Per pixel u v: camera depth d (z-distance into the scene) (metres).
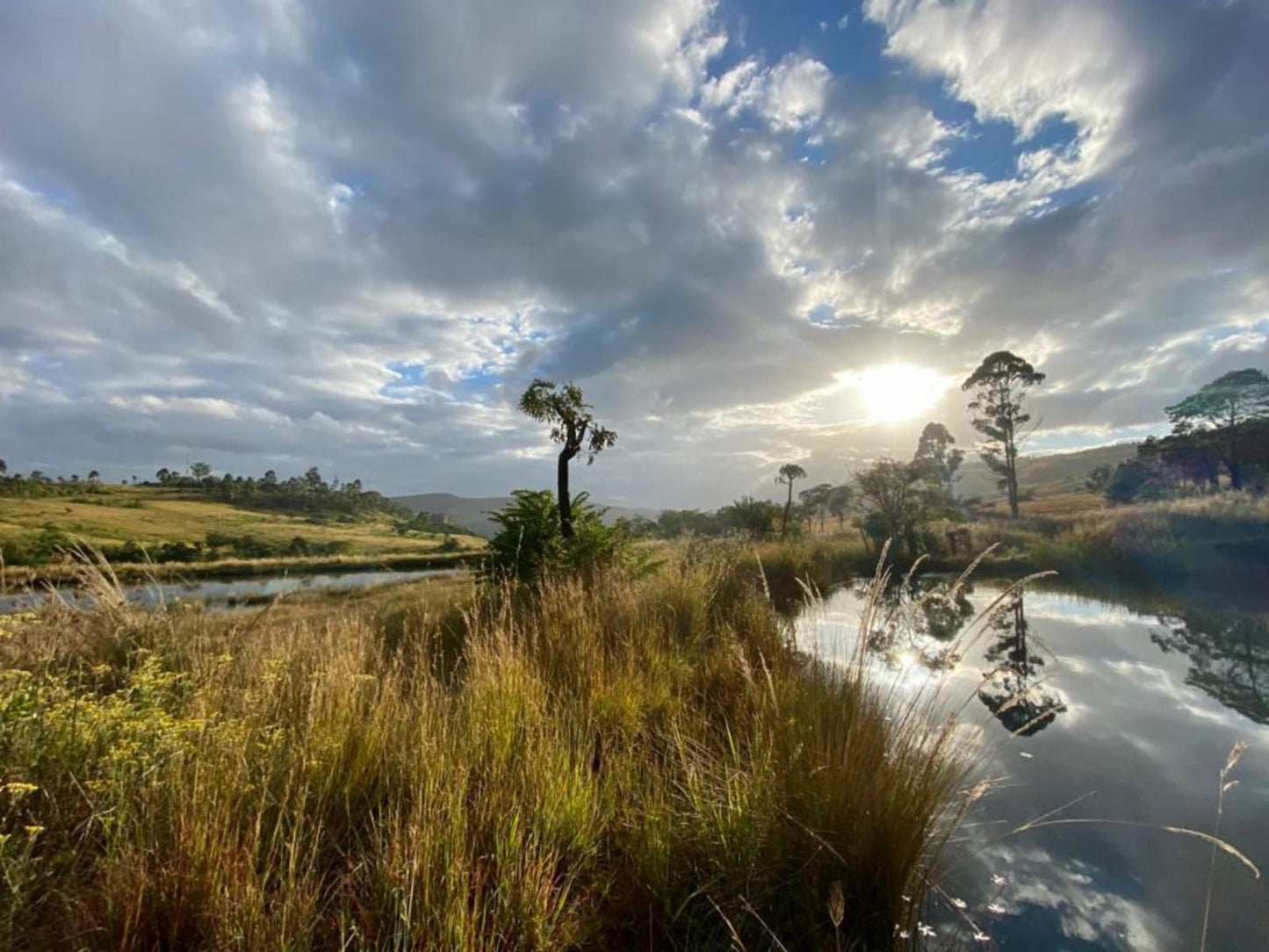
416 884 1.85
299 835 2.00
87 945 1.60
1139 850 2.85
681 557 9.24
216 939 1.59
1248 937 2.23
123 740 2.28
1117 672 5.66
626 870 2.32
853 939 2.07
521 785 2.43
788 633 5.27
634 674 4.04
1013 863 2.76
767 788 2.44
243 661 3.77
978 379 35.38
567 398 8.48
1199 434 34.31
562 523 8.30
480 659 3.64
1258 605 8.84
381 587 14.23
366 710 3.18
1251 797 3.31
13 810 2.00
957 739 2.79
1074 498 46.22
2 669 2.66
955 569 14.38
